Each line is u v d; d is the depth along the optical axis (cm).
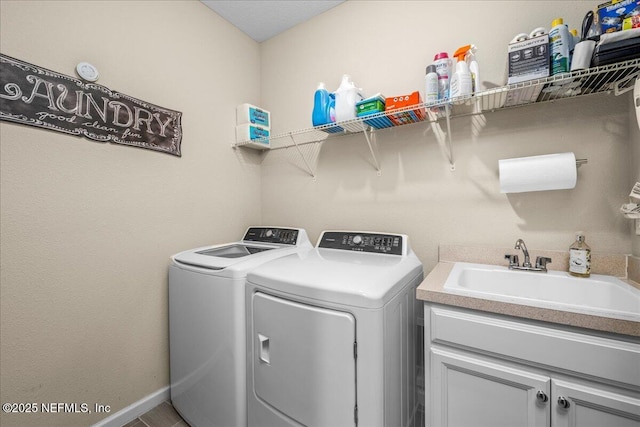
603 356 84
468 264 152
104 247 146
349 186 200
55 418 130
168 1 176
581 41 110
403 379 122
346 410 102
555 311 89
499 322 99
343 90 169
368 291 101
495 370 99
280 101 233
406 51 175
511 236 148
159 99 170
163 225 172
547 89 123
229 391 133
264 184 242
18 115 118
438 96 145
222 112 211
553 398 91
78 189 136
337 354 103
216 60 207
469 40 156
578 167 132
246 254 181
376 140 188
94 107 141
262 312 124
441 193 166
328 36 207
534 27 140
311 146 217
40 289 125
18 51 118
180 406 161
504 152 149
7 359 117
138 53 160
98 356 144
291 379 114
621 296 108
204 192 197
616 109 125
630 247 123
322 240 188
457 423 107
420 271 147
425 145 171
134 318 159
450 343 108
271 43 238
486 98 135
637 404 81
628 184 123
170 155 176
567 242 135
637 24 99
